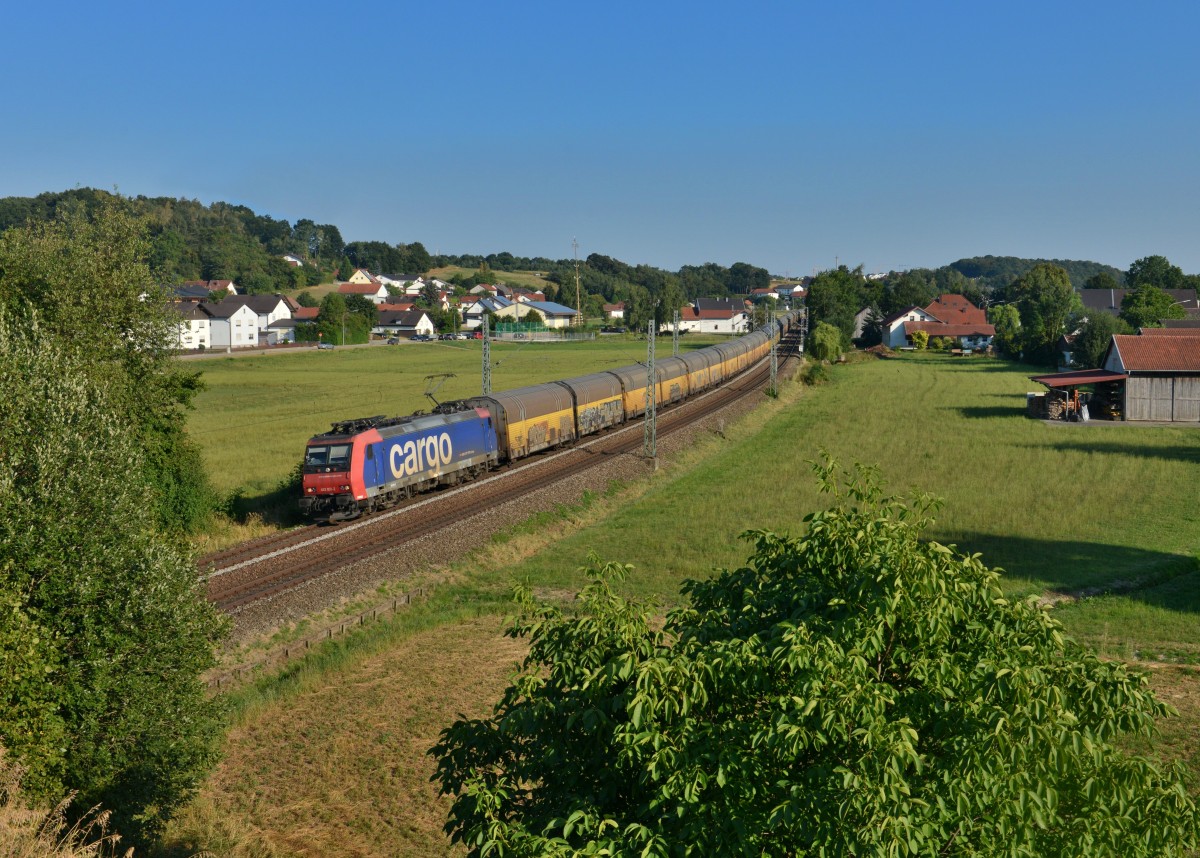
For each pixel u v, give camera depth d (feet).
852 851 28.73
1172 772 34.96
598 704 34.32
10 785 46.62
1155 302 437.58
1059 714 30.71
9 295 109.91
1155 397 227.20
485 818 34.50
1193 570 111.14
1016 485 155.84
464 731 38.37
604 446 193.88
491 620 101.81
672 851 31.91
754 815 31.68
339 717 78.07
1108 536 124.57
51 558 52.19
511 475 161.58
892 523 35.65
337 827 62.28
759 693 34.37
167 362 126.72
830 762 31.04
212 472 170.09
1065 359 368.89
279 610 95.14
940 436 209.26
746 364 360.69
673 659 33.58
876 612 32.48
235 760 71.05
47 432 56.44
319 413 254.06
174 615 56.34
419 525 127.03
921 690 32.63
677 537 131.34
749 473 177.17
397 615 101.50
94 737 52.39
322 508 125.59
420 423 142.20
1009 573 108.78
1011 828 30.68
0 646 48.44
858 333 561.02
